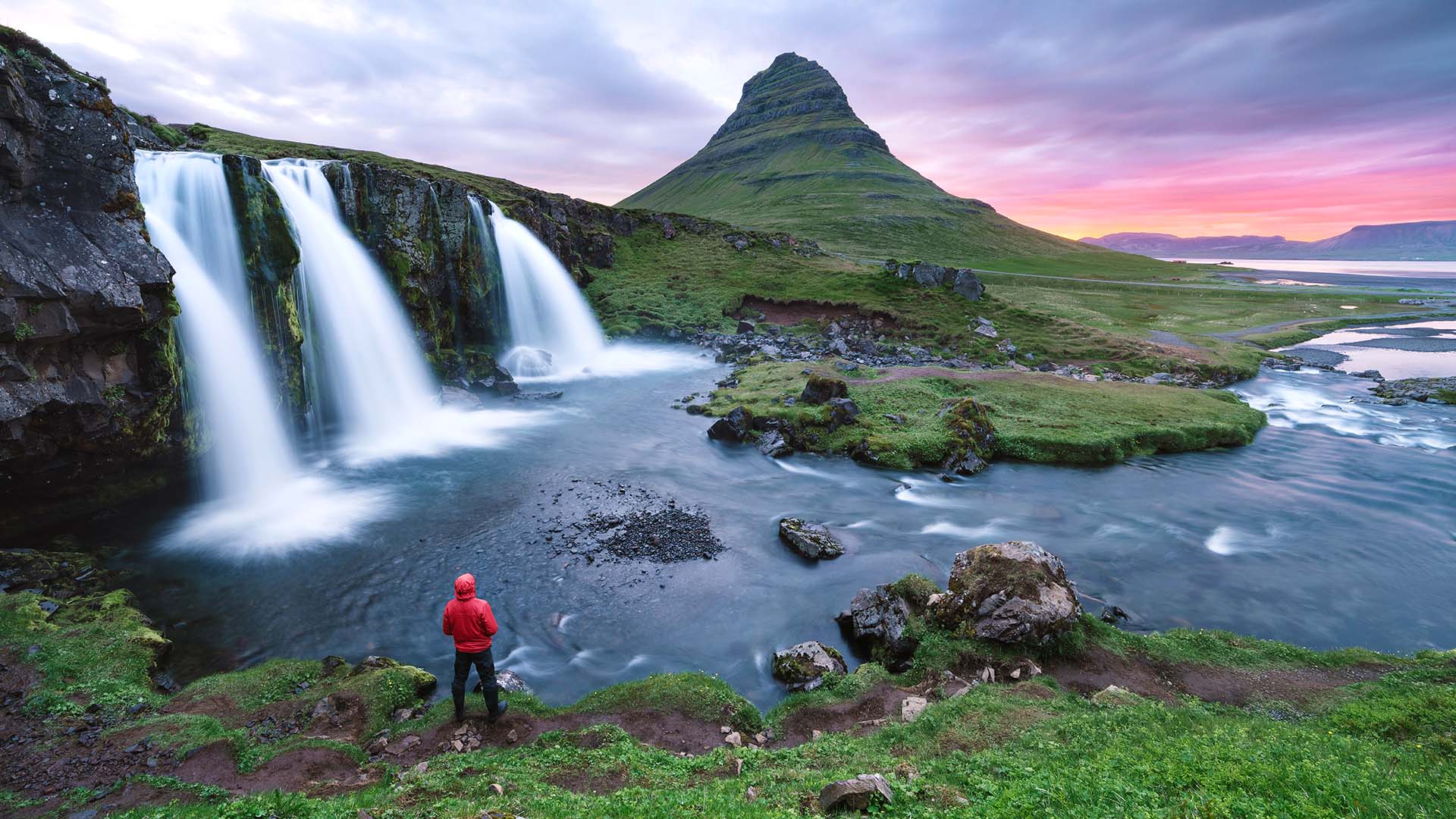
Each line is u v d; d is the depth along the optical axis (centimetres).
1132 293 13312
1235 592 2473
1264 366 7356
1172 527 3048
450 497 3256
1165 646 1891
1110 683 1712
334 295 4572
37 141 2447
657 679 1748
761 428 4328
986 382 5441
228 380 3422
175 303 2838
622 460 3903
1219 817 757
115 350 2683
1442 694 1365
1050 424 4381
